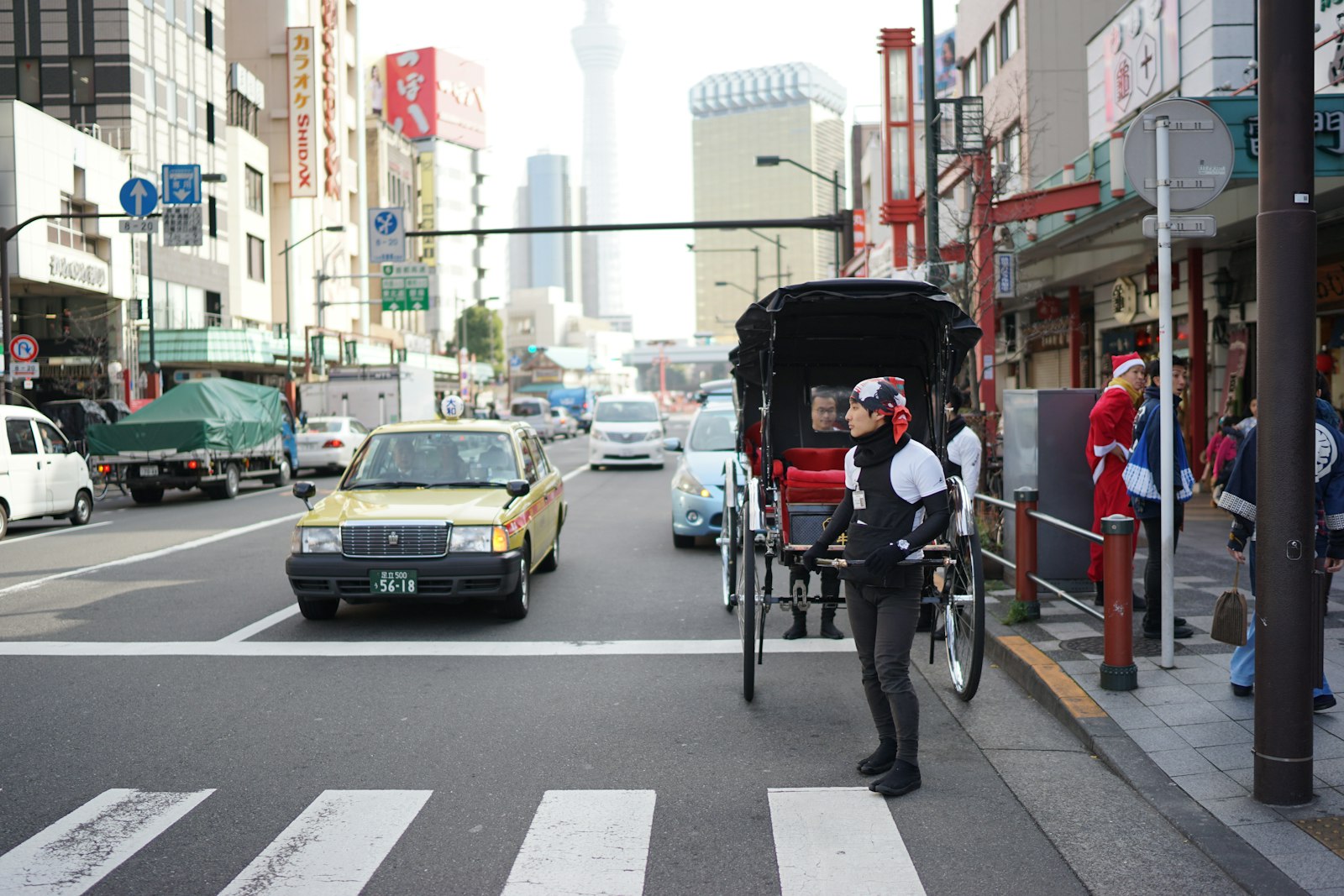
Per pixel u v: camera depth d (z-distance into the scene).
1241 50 15.19
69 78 39.44
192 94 45.28
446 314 117.94
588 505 19.67
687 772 5.36
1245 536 5.81
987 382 17.44
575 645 8.23
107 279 35.53
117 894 4.01
